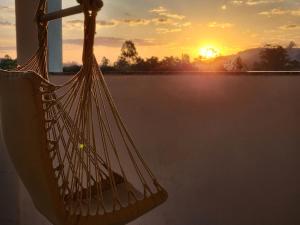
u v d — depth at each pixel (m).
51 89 1.44
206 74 2.29
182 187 2.39
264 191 2.25
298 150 2.17
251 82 2.21
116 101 2.47
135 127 2.45
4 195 2.69
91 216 1.50
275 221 2.25
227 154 2.29
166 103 2.37
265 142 2.21
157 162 2.42
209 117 2.29
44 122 1.39
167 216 2.44
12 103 1.41
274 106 2.18
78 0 1.47
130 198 1.63
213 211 2.35
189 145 2.35
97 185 1.58
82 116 1.50
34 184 1.45
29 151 1.40
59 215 1.42
